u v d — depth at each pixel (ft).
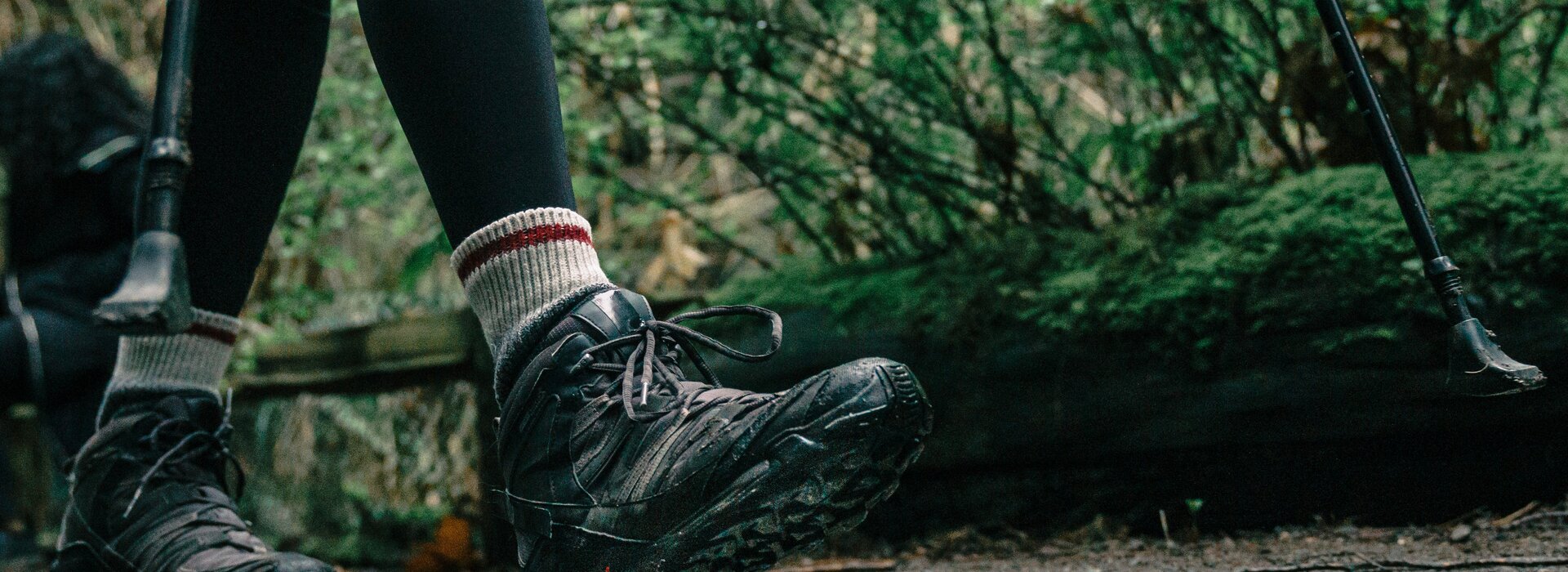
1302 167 7.15
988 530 6.79
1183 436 6.26
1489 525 5.51
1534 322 5.55
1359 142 6.93
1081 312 6.50
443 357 8.74
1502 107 6.90
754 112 8.86
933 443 6.91
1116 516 6.47
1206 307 6.24
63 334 6.77
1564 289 5.55
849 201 7.97
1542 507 5.55
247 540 4.46
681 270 10.59
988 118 7.57
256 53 4.39
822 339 7.17
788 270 8.30
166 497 4.52
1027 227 7.52
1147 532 6.39
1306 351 5.99
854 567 6.32
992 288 6.86
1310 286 6.04
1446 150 6.86
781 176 8.20
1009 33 7.89
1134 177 7.72
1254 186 6.93
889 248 8.30
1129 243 6.70
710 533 3.32
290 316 12.41
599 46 8.03
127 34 16.11
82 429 6.83
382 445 10.16
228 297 4.68
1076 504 6.58
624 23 8.42
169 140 2.61
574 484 3.52
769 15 7.79
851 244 8.25
